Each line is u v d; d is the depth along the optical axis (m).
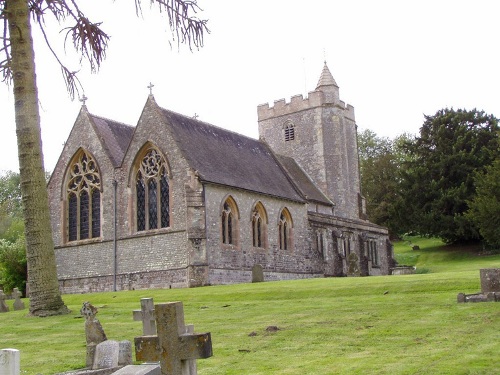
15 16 22.41
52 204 46.78
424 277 28.20
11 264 48.16
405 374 10.99
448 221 69.06
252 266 44.66
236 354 14.07
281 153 65.75
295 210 51.25
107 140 46.69
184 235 40.84
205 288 33.16
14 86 22.45
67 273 45.34
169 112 45.97
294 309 21.56
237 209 44.19
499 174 60.81
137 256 42.56
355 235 59.41
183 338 8.81
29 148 22.45
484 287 20.31
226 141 50.78
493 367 11.19
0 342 17.81
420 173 72.44
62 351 15.81
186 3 21.30
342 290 25.86
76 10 21.98
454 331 15.27
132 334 17.94
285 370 11.99
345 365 12.10
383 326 16.72
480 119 73.62
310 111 64.75
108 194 44.56
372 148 107.25
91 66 22.52
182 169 41.62
